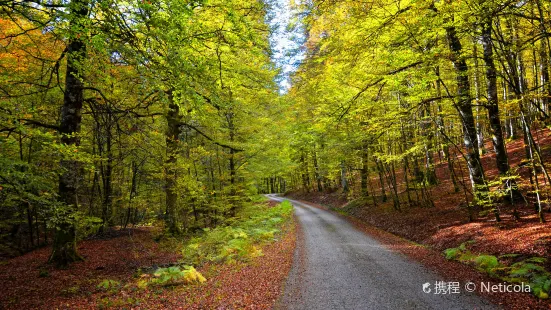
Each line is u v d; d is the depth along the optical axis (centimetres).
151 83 701
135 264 1167
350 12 1119
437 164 2606
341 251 1197
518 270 697
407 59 1098
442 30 1065
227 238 1438
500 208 1244
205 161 2030
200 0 692
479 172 1294
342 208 2866
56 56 1175
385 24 1048
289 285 820
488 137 3002
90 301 757
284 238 1577
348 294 732
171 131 1527
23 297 791
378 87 1416
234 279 891
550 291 600
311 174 4341
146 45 705
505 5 826
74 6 575
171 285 863
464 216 1316
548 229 873
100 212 1884
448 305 630
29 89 1040
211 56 1101
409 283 778
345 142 2008
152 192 1822
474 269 820
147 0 603
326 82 1523
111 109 1026
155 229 1780
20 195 712
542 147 1773
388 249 1192
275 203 3850
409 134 1775
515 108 929
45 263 1093
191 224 1966
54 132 1287
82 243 1509
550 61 789
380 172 2267
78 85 1042
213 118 1513
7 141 754
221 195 1823
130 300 740
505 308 591
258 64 1677
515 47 878
